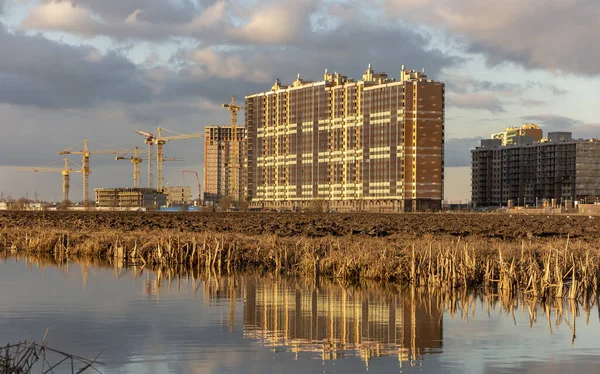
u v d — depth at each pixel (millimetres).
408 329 35688
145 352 30422
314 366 28422
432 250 53719
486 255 54406
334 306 41906
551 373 27844
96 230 99812
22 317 38000
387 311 40375
